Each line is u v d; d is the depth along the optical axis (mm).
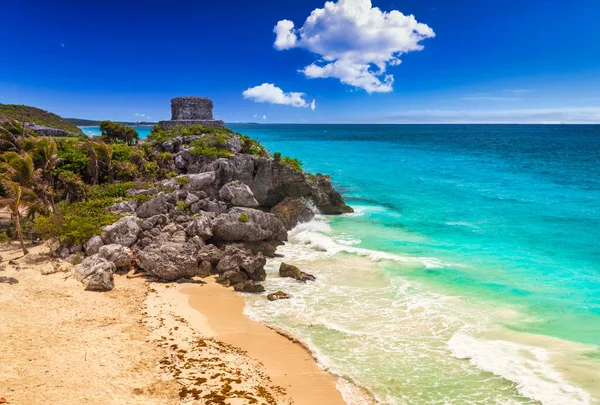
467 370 18922
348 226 45875
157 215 36844
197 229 35656
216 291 28156
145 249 31516
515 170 90500
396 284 28828
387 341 21516
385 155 130000
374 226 45781
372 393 17422
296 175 49750
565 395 17031
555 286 28828
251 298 27062
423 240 40188
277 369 19188
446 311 24859
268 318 24234
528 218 48219
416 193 65125
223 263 30781
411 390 17578
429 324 23281
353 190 68500
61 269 30016
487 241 39531
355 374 18703
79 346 19984
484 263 33375
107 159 50531
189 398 16516
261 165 49625
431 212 52188
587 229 43250
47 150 41500
